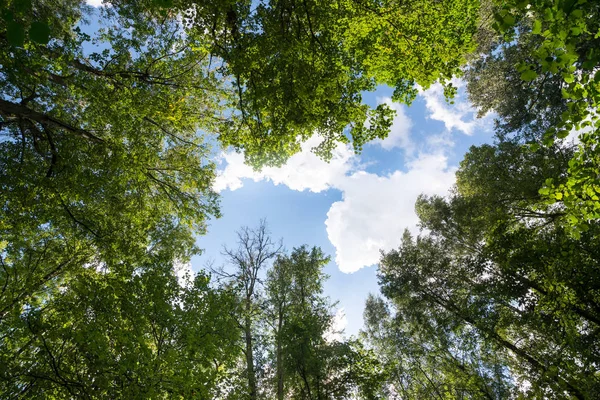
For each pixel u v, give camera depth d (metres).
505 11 3.23
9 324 6.50
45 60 8.01
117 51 9.95
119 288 7.34
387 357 18.34
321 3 7.46
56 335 6.17
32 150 10.26
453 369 14.04
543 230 11.92
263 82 8.20
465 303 14.19
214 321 8.55
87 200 9.54
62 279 10.41
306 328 10.77
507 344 12.35
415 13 8.05
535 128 13.45
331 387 10.27
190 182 13.38
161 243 13.87
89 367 6.19
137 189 12.06
